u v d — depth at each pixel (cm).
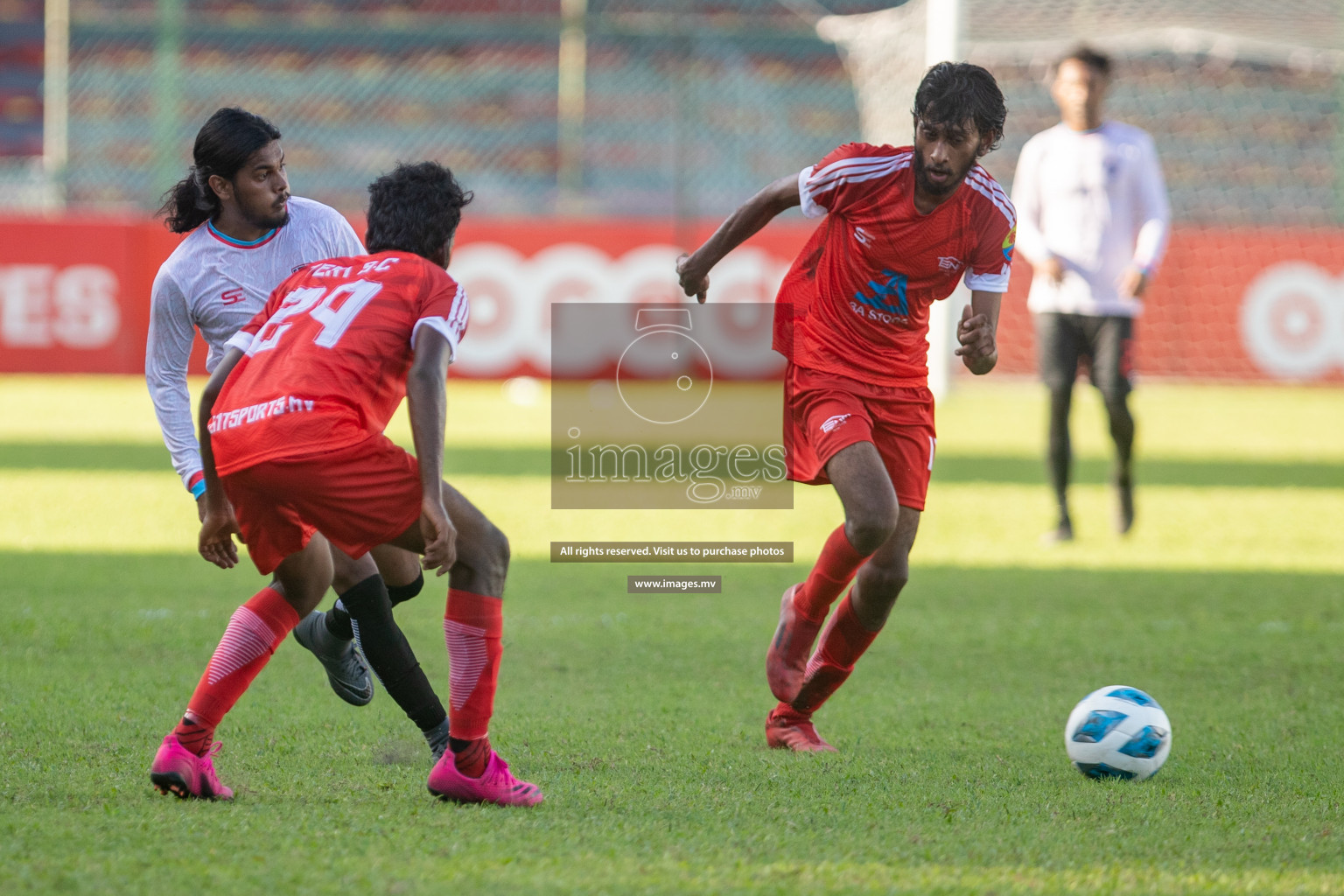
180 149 6700
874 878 981
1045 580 2491
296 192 6850
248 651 1165
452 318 1137
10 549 2570
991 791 1247
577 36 6838
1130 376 2858
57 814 1097
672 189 6962
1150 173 2811
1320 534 3017
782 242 5356
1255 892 970
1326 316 5762
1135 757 1286
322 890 927
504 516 3020
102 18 6819
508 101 7156
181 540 2708
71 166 6612
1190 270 5778
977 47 6419
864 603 1395
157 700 1533
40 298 5144
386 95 7119
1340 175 6956
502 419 4591
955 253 1379
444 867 979
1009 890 963
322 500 1111
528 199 7062
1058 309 2836
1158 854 1059
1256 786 1281
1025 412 5253
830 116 7094
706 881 964
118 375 5209
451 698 1155
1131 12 6450
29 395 4969
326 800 1163
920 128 1312
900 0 7006
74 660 1745
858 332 1413
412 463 1138
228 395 1153
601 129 7025
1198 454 4306
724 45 7081
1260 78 7244
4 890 913
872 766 1341
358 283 1166
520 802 1155
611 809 1155
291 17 7112
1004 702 1659
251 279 1354
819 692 1421
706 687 1714
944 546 2834
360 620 1226
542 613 2175
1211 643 2005
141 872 955
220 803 1141
